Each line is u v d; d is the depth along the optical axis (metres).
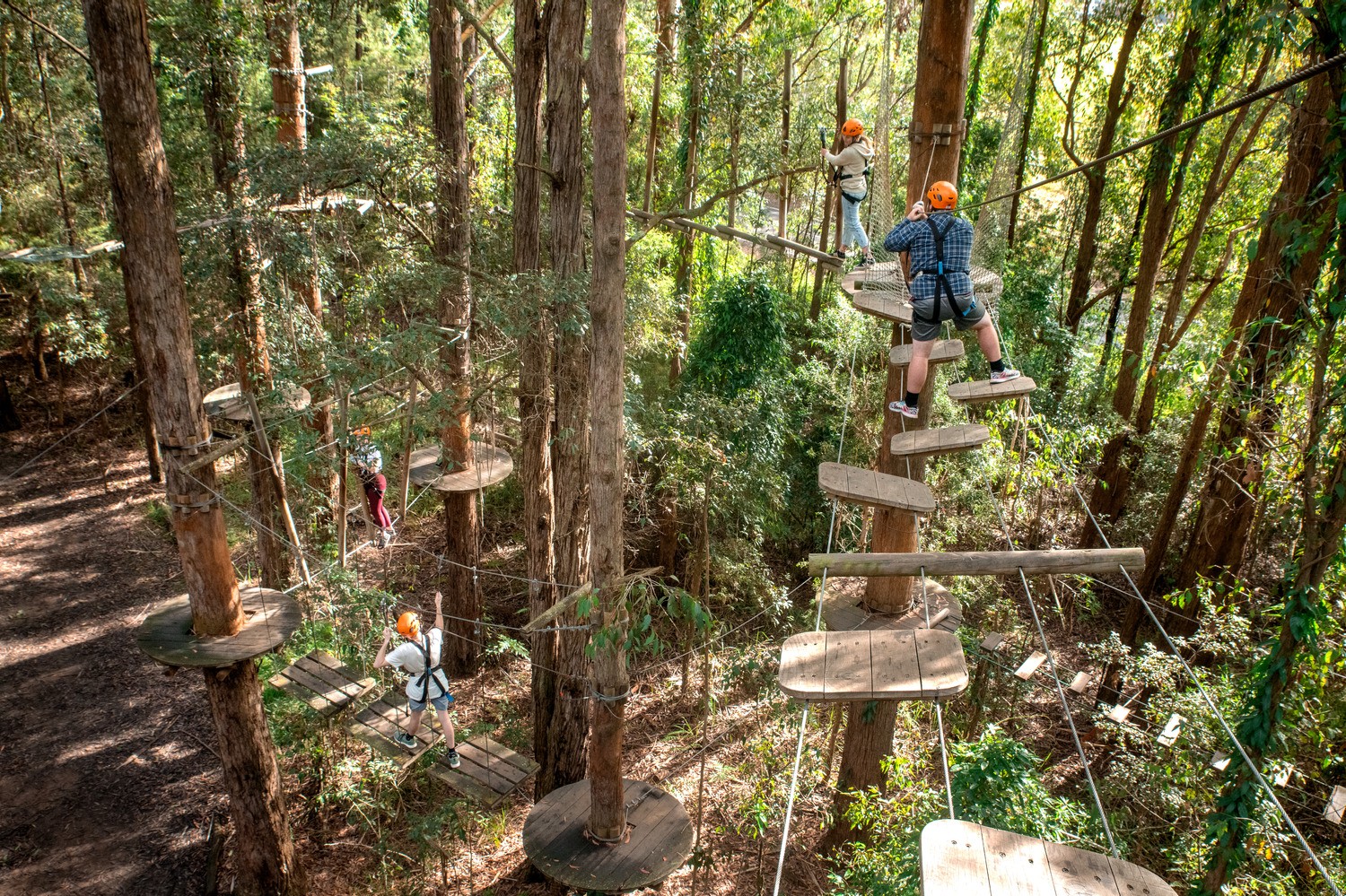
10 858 9.98
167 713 12.45
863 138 9.44
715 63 13.66
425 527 16.77
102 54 6.84
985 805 6.69
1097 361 19.58
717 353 14.44
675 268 16.89
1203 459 13.55
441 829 10.05
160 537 16.55
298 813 11.05
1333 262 5.43
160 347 7.34
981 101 19.42
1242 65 13.18
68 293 17.02
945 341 5.69
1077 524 16.94
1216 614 9.94
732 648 13.25
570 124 9.44
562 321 9.61
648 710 13.18
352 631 10.48
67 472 18.77
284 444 12.50
